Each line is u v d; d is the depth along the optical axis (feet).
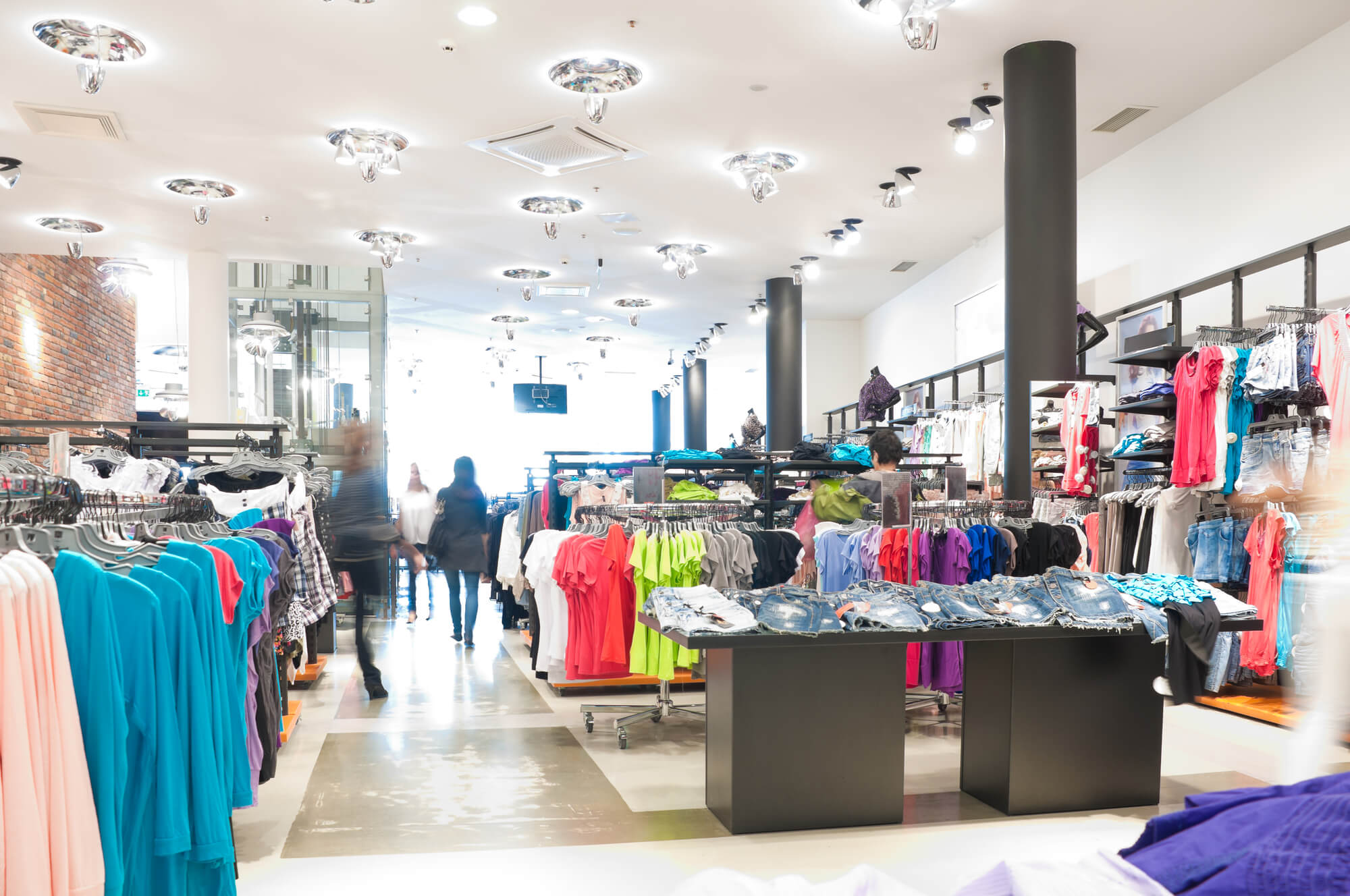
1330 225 18.78
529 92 20.85
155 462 16.74
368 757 15.48
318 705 19.53
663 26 17.99
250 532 11.14
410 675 22.85
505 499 36.42
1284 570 15.92
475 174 25.96
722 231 31.83
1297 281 19.53
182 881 7.68
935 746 16.24
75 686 6.80
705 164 25.27
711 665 12.76
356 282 36.17
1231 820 3.67
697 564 16.69
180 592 7.68
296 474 16.28
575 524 20.62
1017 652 12.51
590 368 65.46
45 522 8.79
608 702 19.72
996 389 32.40
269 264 35.55
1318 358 16.05
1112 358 23.63
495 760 15.33
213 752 7.87
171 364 52.37
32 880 6.04
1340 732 5.09
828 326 46.98
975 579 16.63
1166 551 19.31
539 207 28.94
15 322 30.35
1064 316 19.04
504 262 36.11
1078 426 19.53
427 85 20.43
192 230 30.94
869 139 23.57
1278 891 3.26
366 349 36.06
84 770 6.57
